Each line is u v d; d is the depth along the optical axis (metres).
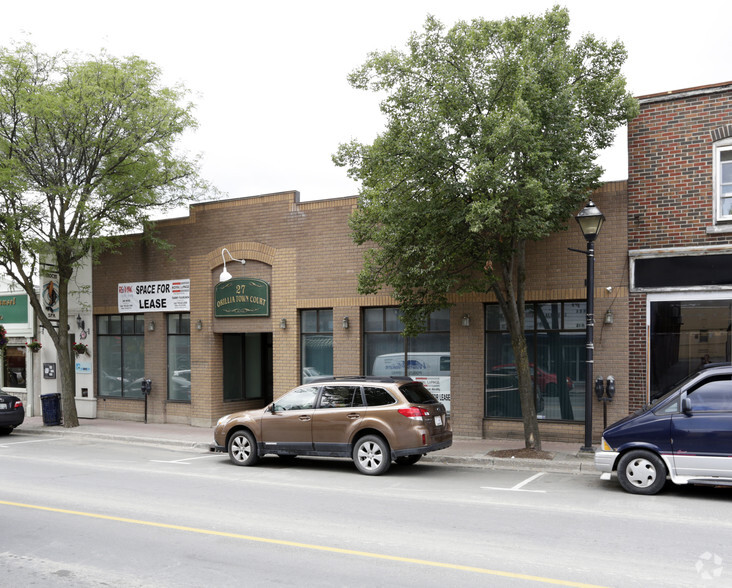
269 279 17.98
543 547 6.89
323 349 17.38
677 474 9.53
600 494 9.77
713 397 9.50
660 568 6.17
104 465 12.92
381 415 11.56
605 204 14.02
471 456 12.85
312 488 10.36
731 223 13.02
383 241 13.25
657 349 13.51
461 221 12.15
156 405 19.88
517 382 14.98
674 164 13.53
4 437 17.91
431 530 7.63
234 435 12.90
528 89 11.61
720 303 13.01
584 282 14.09
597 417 13.93
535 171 11.62
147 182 18.52
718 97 13.20
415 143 12.08
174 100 18.52
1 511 8.77
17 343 23.23
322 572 6.13
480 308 15.18
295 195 17.59
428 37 12.37
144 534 7.55
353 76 12.69
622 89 12.34
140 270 20.17
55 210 18.27
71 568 6.36
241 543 7.14
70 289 21.58
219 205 18.78
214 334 18.91
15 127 17.08
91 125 17.52
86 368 21.28
